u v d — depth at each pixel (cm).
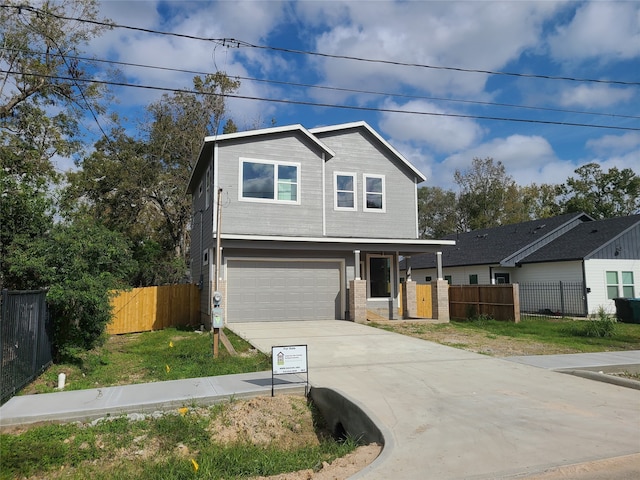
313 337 1294
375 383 777
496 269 2678
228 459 549
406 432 545
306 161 1778
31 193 1209
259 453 578
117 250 1116
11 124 2141
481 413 615
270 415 695
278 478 475
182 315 1831
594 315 2023
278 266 1708
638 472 432
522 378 819
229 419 673
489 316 1939
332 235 1858
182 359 1027
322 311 1750
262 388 759
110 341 1436
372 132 1955
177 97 3372
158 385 785
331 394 688
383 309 1903
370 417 570
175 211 3444
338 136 1928
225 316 1577
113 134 3216
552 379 812
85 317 1049
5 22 1970
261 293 1675
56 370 936
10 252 1087
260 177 1706
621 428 554
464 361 970
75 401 684
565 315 2283
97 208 3019
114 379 872
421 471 437
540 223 2872
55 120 2233
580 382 793
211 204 1703
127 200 3169
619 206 4538
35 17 2020
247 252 1655
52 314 1003
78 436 592
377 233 1931
